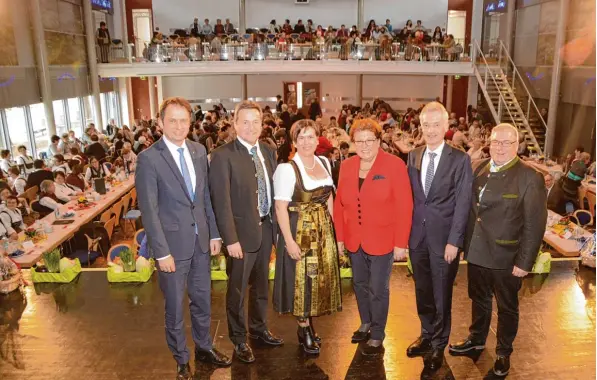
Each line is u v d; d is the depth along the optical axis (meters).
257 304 3.92
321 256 3.70
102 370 3.70
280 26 20.28
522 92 17.22
